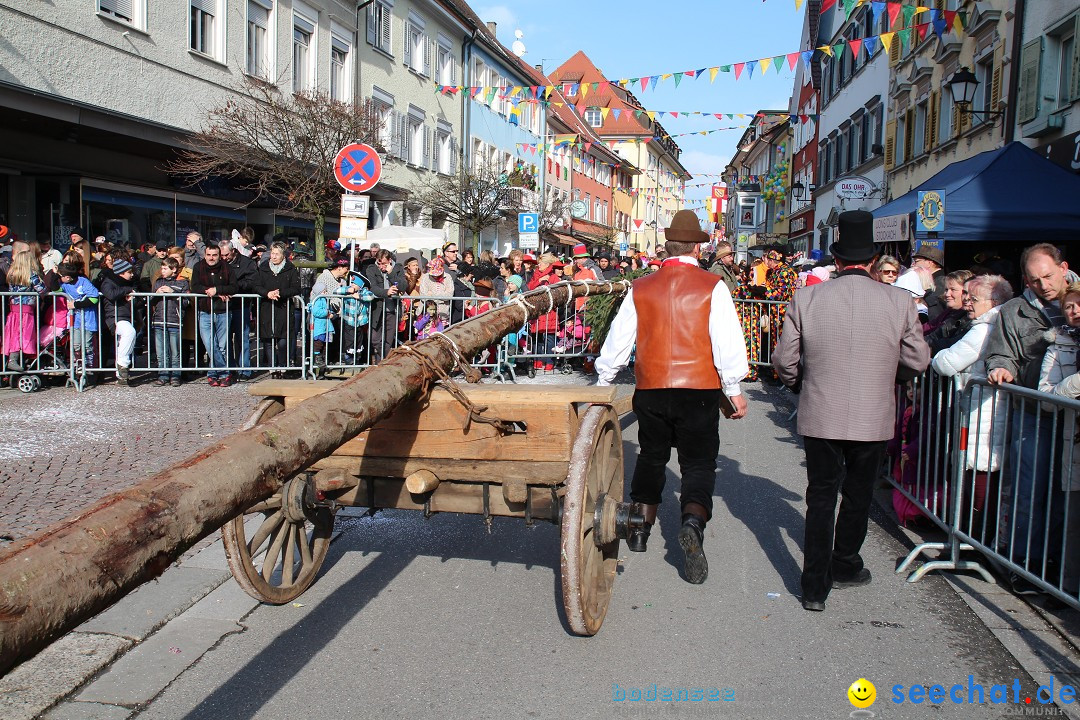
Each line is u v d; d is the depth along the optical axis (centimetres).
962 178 1238
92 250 1500
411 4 2869
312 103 1655
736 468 720
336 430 279
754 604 430
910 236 1218
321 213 1694
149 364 1066
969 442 468
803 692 338
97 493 591
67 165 1509
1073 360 435
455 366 392
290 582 424
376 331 1174
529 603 429
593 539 376
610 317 1151
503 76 3878
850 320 414
